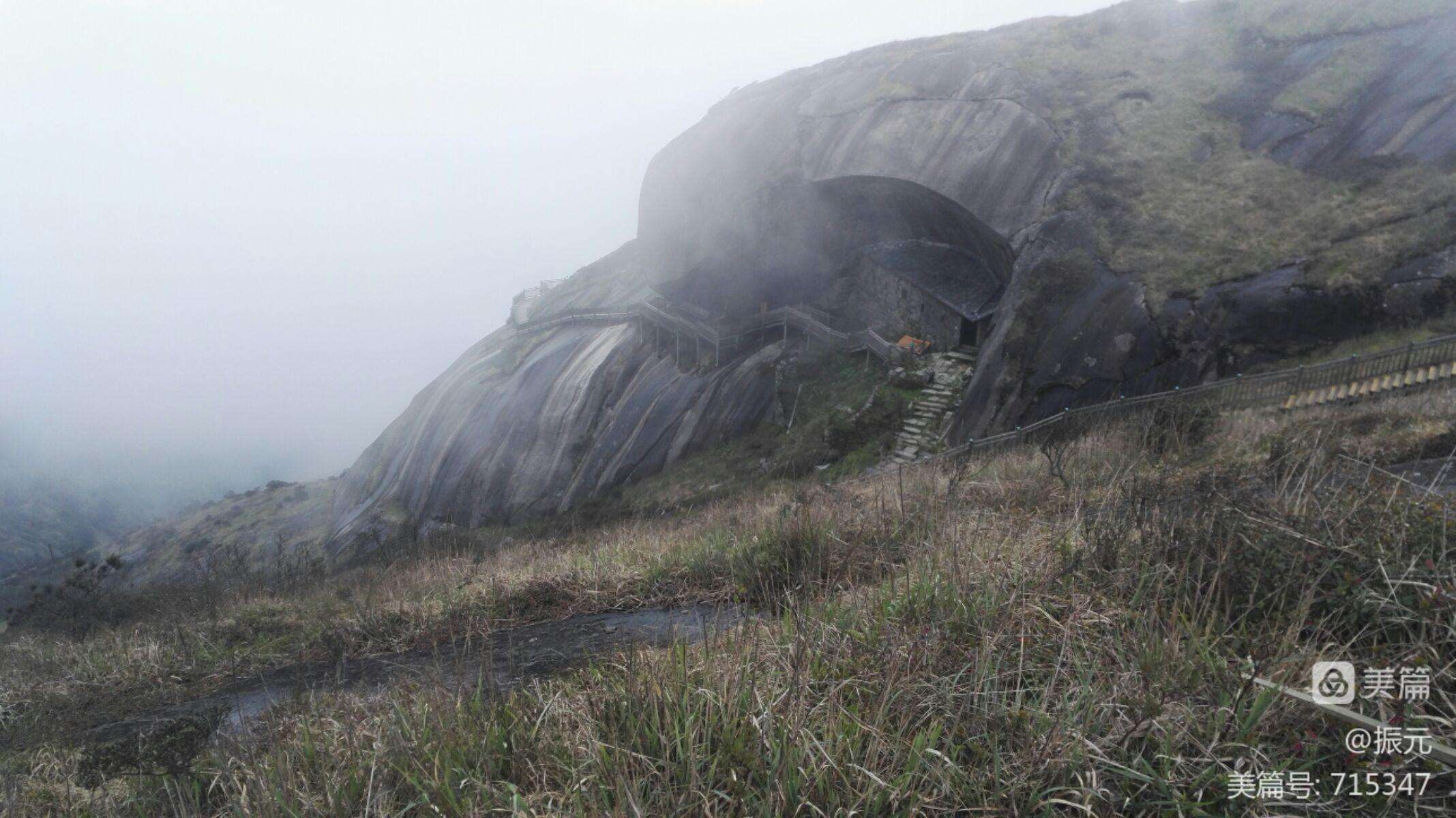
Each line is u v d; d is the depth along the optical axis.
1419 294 19.45
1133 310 24.17
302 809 2.88
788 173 40.91
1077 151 30.08
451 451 51.94
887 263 37.00
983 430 25.89
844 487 12.71
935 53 40.12
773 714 2.84
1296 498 3.63
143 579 59.12
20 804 3.97
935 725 2.71
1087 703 2.70
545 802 2.70
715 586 6.32
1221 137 28.53
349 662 6.60
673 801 2.54
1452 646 2.54
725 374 40.50
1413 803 2.19
